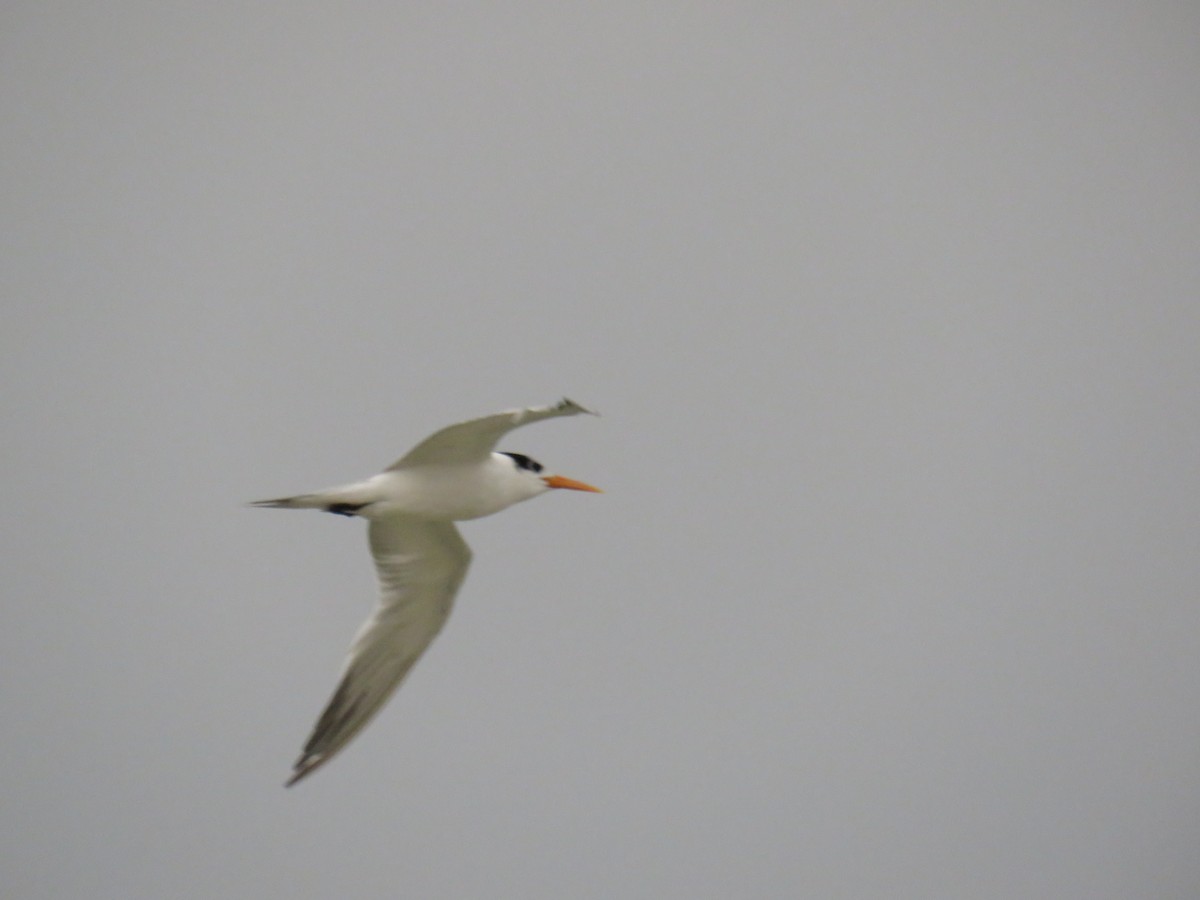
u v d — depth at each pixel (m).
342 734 12.41
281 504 10.98
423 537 12.23
